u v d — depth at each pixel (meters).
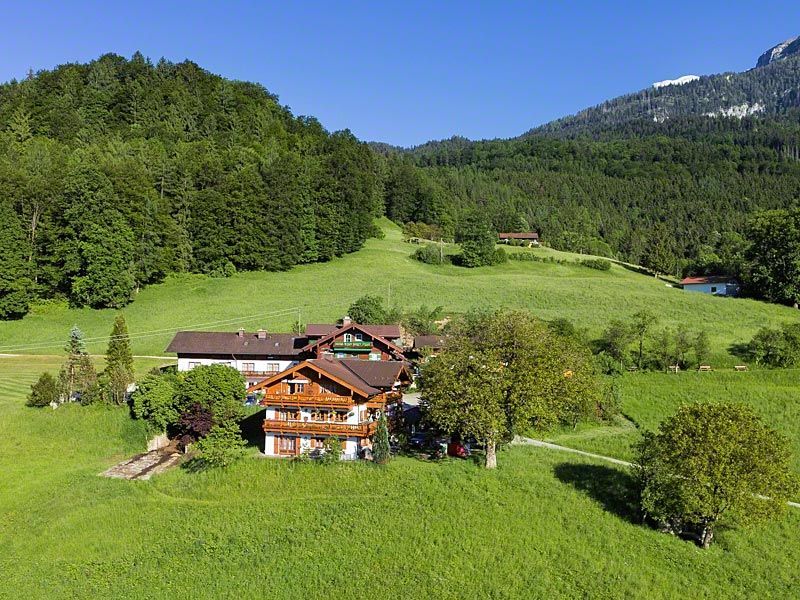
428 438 64.06
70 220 116.12
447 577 42.94
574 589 41.94
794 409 71.00
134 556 46.25
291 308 116.06
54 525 50.31
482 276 150.38
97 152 149.25
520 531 47.25
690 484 46.28
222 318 110.88
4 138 169.25
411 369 82.94
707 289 142.50
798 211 127.88
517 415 57.06
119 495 54.41
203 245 137.38
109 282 114.62
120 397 72.88
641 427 70.56
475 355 58.53
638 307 119.56
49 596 42.72
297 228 149.38
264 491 53.66
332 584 42.84
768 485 45.88
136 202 126.50
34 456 64.25
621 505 51.19
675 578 42.97
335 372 61.69
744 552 45.75
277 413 61.97
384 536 46.75
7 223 111.12
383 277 141.62
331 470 55.25
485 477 54.56
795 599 40.81
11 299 108.81
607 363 84.50
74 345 77.44
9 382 82.94
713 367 86.50
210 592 42.62
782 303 126.50
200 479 56.12
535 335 62.16
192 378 66.44
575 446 64.50
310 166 168.62
